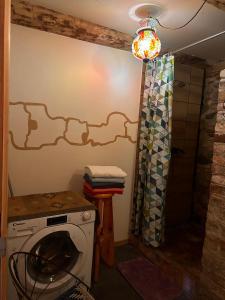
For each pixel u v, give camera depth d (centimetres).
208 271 157
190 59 269
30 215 145
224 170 147
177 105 285
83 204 171
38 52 196
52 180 215
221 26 188
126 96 243
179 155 293
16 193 200
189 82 291
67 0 166
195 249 239
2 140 73
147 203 233
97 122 230
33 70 195
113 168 210
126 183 256
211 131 291
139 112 253
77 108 219
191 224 307
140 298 179
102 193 198
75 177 225
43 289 152
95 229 182
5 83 71
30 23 186
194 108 300
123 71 238
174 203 297
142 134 246
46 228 150
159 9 167
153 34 166
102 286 190
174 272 202
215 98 286
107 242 212
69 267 167
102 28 202
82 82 218
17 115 193
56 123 210
